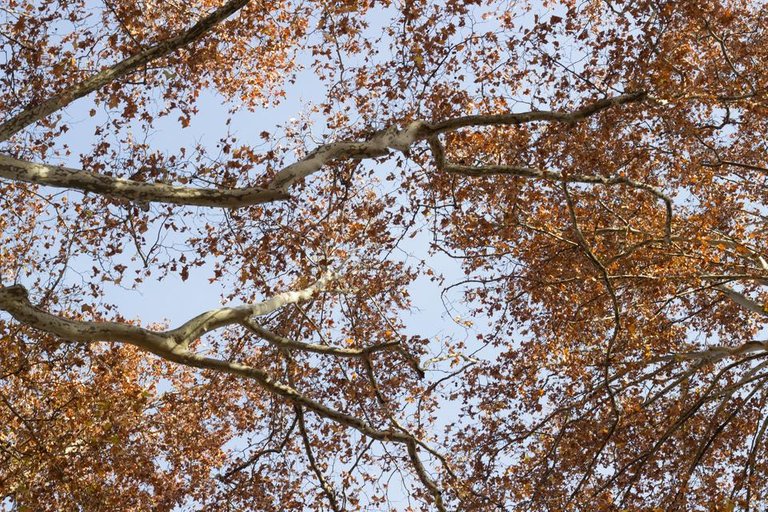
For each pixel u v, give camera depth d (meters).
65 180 7.71
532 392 15.02
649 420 13.76
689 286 13.37
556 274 14.91
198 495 16.45
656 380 13.10
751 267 12.50
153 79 12.24
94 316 12.43
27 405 12.80
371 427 10.55
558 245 14.71
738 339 17.02
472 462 14.07
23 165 7.48
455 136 13.38
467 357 14.37
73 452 12.91
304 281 14.45
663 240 12.54
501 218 14.83
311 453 12.84
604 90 12.76
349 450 14.55
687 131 13.89
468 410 15.24
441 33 12.09
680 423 11.76
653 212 14.80
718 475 13.68
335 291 14.25
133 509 15.48
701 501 13.09
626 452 13.59
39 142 11.81
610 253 14.70
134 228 11.34
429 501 13.27
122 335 8.38
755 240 14.22
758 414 14.27
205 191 8.38
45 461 11.88
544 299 15.06
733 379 15.14
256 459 13.76
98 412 12.37
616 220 15.27
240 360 14.85
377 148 9.44
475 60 12.75
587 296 14.41
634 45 12.60
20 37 11.63
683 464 13.67
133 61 9.06
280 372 14.25
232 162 10.41
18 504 11.88
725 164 14.60
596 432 13.37
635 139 14.45
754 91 13.01
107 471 13.70
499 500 13.12
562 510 11.95
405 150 9.74
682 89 12.61
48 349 11.70
